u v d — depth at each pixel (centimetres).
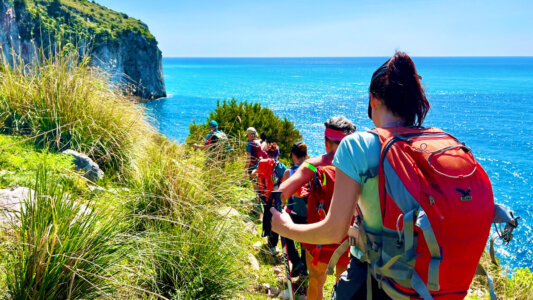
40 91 545
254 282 373
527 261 1448
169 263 301
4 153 428
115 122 584
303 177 293
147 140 620
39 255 218
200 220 358
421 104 147
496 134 5069
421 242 118
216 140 678
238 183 498
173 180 395
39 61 578
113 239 261
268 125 1187
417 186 119
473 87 14275
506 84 15888
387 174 124
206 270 321
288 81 17800
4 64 559
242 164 651
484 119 6562
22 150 460
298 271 404
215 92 11819
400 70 146
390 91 146
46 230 224
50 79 552
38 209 242
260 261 432
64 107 537
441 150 126
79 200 310
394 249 123
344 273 164
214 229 354
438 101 9675
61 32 598
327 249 308
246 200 483
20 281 219
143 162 495
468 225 117
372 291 146
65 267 229
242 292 341
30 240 228
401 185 120
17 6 6775
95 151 541
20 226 250
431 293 123
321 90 12694
